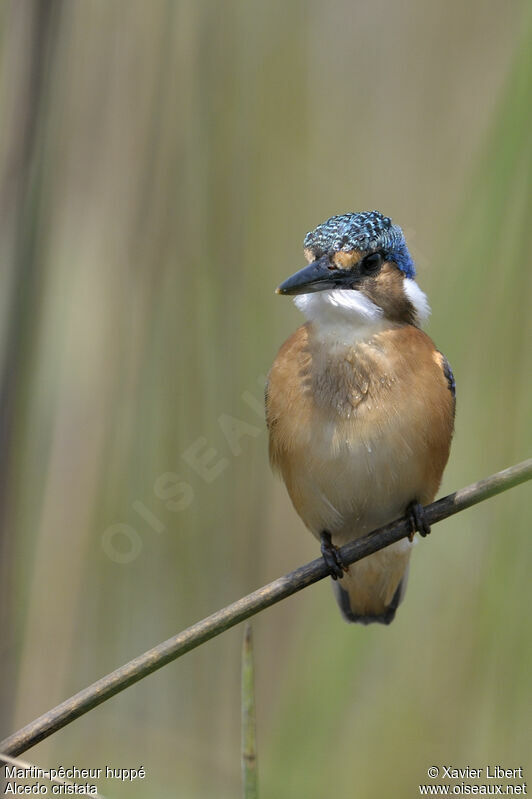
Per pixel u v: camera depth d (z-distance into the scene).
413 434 8.55
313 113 11.48
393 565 9.20
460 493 7.19
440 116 12.16
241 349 10.26
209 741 10.22
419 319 9.27
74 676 9.62
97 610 9.75
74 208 10.02
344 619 9.79
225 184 10.39
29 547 9.32
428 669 10.05
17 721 9.31
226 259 10.32
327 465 8.67
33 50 8.02
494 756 9.71
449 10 12.34
